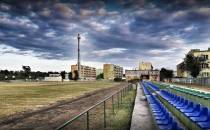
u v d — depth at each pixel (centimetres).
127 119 1680
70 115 1961
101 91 5247
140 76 15750
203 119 1155
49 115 1973
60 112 2142
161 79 15488
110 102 2822
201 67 10431
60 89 6000
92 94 4369
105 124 1428
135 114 1634
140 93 3700
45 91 5178
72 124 1553
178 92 3209
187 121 1303
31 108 2434
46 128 1466
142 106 2056
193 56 10256
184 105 1780
